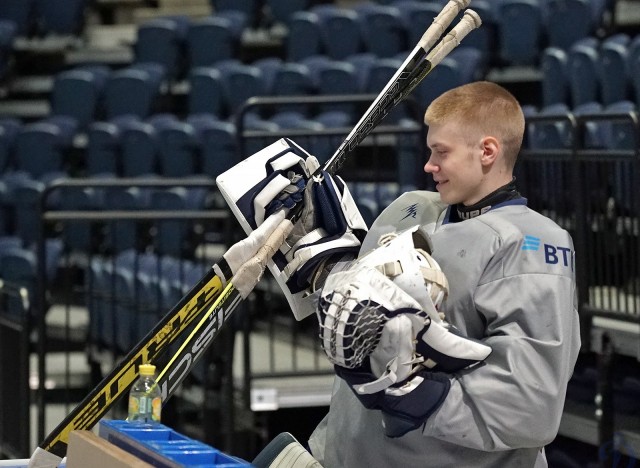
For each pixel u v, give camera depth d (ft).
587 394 17.87
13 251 27.53
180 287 21.65
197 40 39.24
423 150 18.58
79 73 37.88
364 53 36.68
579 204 17.26
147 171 32.17
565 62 28.99
